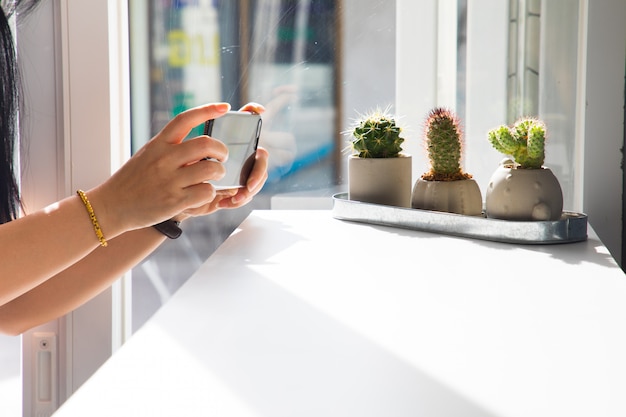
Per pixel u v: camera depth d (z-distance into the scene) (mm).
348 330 782
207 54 1672
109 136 1596
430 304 873
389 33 1623
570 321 805
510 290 931
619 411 578
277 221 1428
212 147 939
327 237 1268
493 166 1626
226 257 1121
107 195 937
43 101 1598
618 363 681
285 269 1048
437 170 1363
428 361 690
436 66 1619
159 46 1675
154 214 933
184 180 926
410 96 1636
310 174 1692
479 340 748
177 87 1686
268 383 638
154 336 766
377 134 1408
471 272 1024
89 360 1648
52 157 1612
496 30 1585
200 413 577
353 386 631
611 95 1522
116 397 606
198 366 680
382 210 1362
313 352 716
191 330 784
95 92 1586
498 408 585
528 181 1229
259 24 1652
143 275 1742
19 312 1178
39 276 917
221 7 1654
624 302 875
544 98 1586
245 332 778
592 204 1555
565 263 1072
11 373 1706
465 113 1621
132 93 1689
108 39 1573
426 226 1305
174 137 942
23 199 1617
